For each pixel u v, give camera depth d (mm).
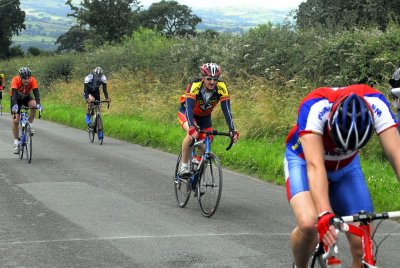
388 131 5453
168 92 27281
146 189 13195
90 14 54250
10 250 8422
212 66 10680
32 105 17344
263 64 22859
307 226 5297
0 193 12586
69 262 7863
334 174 5891
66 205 11430
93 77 23016
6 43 97188
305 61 20797
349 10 28000
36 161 17297
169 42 34438
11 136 24094
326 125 5422
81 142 22344
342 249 8406
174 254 8195
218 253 8242
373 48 17938
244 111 20844
